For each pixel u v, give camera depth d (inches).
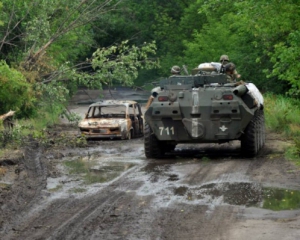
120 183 704.4
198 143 986.1
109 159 914.7
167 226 518.3
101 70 1370.6
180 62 2342.5
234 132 880.9
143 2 3068.4
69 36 1567.4
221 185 674.8
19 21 1365.7
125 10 2906.0
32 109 1397.6
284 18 987.9
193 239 481.4
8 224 531.8
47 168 808.9
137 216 551.5
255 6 978.7
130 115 1331.2
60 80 1459.2
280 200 600.4
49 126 1486.2
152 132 914.7
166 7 3088.1
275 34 1090.7
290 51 946.7
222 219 536.4
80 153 993.5
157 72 2721.5
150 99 928.9
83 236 493.7
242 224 518.9
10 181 720.3
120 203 601.9
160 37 2859.3
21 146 1021.8
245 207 576.7
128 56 1341.0
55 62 1509.6
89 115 1366.9
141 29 2989.7
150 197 626.2
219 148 1031.0
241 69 1796.3
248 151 890.7
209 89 893.2
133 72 1358.3
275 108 1343.5
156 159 908.0
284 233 489.4
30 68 1353.3
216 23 2011.6
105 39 2901.1
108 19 2716.5
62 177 752.3
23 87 1192.8
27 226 525.3
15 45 1385.3
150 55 2903.5
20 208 587.5
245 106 873.5
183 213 558.9
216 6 1064.8
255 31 1086.4
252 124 892.0
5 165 838.5
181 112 887.1
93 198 626.5
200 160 875.4
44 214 565.0
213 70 1025.5
